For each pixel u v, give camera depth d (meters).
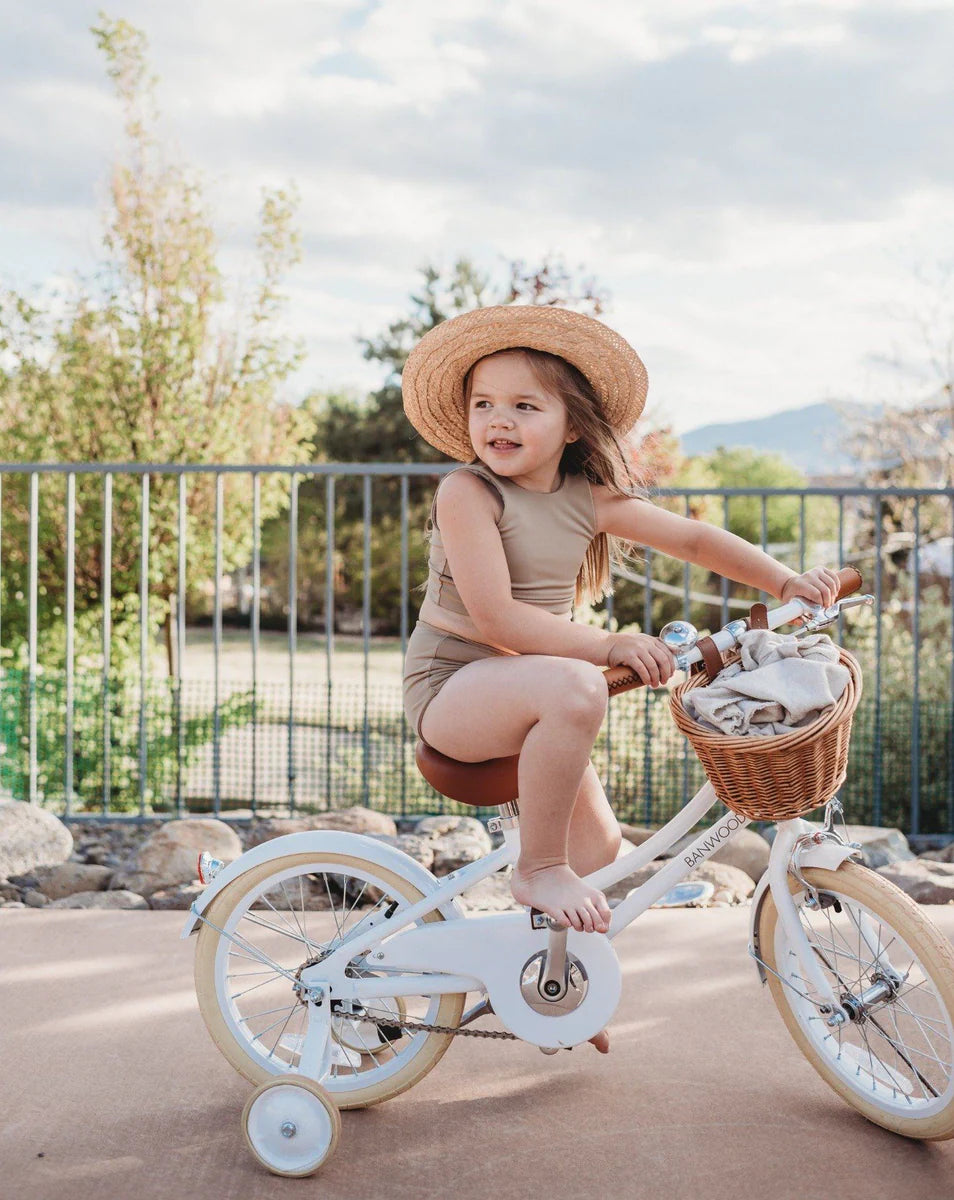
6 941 2.85
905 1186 1.81
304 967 2.02
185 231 7.93
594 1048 2.29
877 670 4.25
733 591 12.89
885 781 4.82
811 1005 2.11
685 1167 1.87
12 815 3.78
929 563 9.00
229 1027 2.06
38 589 7.65
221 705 5.97
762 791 1.83
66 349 7.85
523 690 1.82
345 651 14.81
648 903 1.96
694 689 1.88
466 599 1.93
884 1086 2.02
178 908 3.27
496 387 1.98
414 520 17.44
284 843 2.06
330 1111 1.84
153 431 7.71
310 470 4.13
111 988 2.57
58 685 5.17
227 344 8.11
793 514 18.52
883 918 1.90
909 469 11.73
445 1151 1.92
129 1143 1.94
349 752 5.07
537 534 2.00
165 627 7.92
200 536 7.70
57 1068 2.19
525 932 1.95
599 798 2.11
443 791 1.97
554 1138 1.96
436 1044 2.02
